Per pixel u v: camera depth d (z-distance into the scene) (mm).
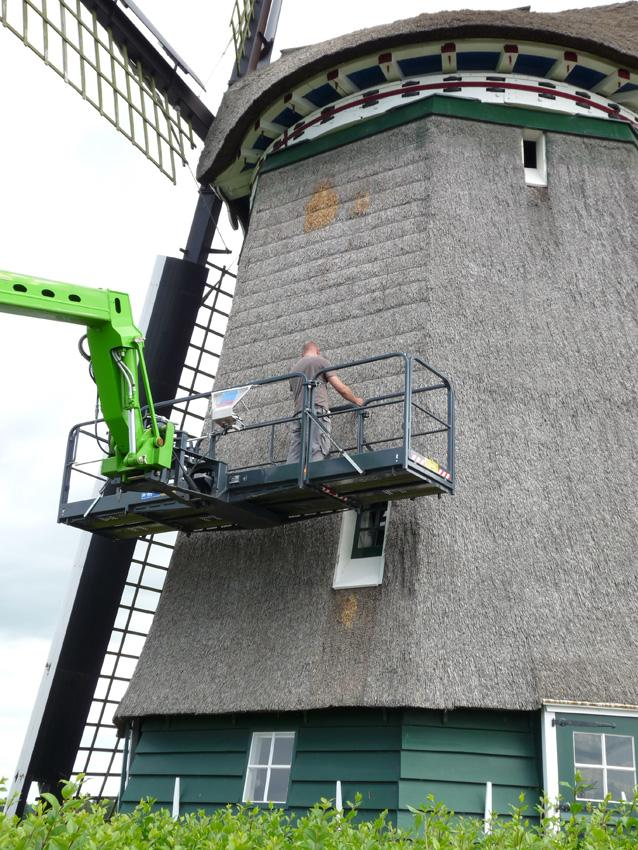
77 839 4855
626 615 10289
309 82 13977
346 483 9836
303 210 13969
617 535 10781
